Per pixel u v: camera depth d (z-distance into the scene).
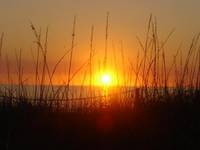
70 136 6.89
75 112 7.84
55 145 6.70
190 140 6.41
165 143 6.51
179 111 6.91
